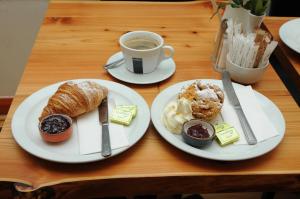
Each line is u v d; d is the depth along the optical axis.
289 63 1.04
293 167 0.70
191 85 0.82
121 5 1.34
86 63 1.00
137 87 0.92
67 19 1.22
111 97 0.85
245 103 0.84
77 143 0.72
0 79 2.05
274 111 0.82
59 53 1.03
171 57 0.99
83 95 0.76
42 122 0.73
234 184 0.70
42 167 0.67
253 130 0.76
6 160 0.68
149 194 0.71
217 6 1.06
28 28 1.89
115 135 0.73
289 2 1.58
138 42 0.98
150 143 0.74
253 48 0.89
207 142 0.71
